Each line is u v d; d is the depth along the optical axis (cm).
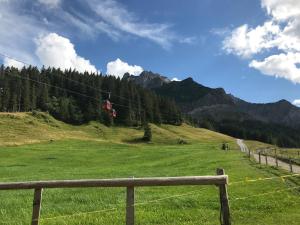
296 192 2169
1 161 7125
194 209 1755
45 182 1074
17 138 15062
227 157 6162
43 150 9806
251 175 3167
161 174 3847
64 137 17188
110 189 2534
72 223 1496
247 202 1872
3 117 18250
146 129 19725
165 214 1642
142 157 7744
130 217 1042
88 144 13350
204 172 3838
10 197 2289
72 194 2294
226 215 1022
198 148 10950
